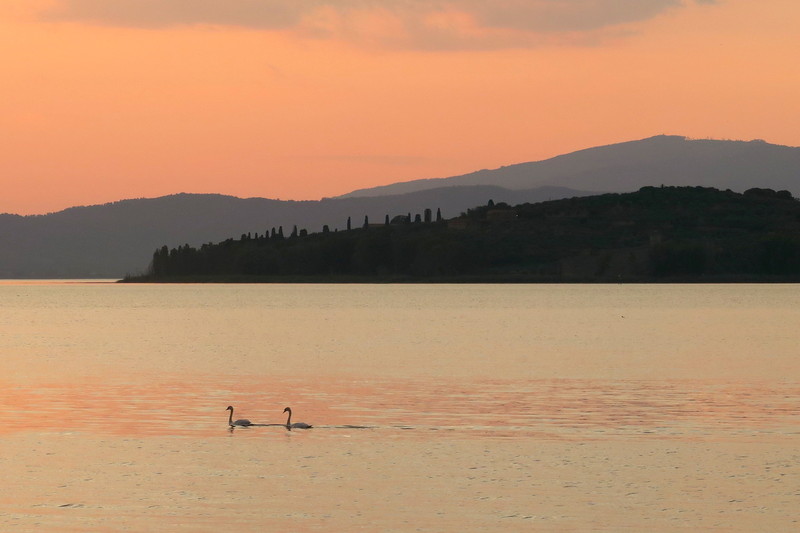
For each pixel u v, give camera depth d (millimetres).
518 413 94188
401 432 84562
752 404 99750
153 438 82000
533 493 65188
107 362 147250
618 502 63156
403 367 137625
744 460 73750
